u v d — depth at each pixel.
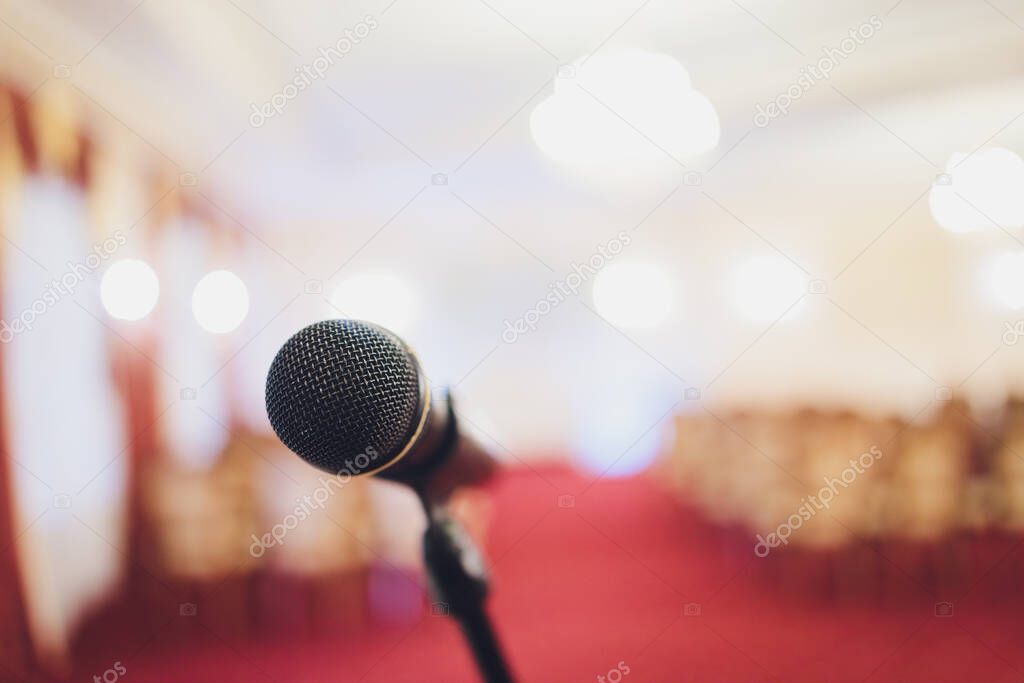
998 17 5.02
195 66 4.81
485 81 5.69
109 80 4.71
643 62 3.93
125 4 3.99
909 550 4.49
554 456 9.41
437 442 0.63
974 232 8.04
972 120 6.91
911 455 4.59
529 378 9.59
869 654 3.61
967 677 3.33
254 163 6.84
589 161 4.29
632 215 9.31
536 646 3.67
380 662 3.66
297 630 4.13
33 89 4.03
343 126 6.53
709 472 5.64
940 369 8.15
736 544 5.13
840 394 7.88
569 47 5.17
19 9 3.82
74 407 4.23
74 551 4.12
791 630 3.89
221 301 6.53
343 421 0.55
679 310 9.25
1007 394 4.82
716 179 8.40
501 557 5.06
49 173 4.16
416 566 4.28
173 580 4.23
